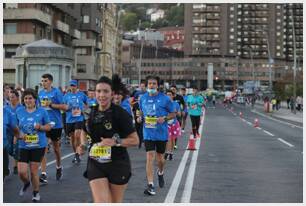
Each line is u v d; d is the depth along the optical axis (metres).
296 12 172.50
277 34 187.12
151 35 171.50
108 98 6.34
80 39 83.88
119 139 6.33
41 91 11.39
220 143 20.64
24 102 9.09
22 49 33.81
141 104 10.19
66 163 13.91
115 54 113.50
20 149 9.11
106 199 6.20
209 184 10.84
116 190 6.35
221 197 9.45
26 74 32.44
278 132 28.39
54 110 11.29
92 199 9.09
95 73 85.38
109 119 6.30
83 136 6.68
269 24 187.25
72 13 76.75
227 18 186.12
